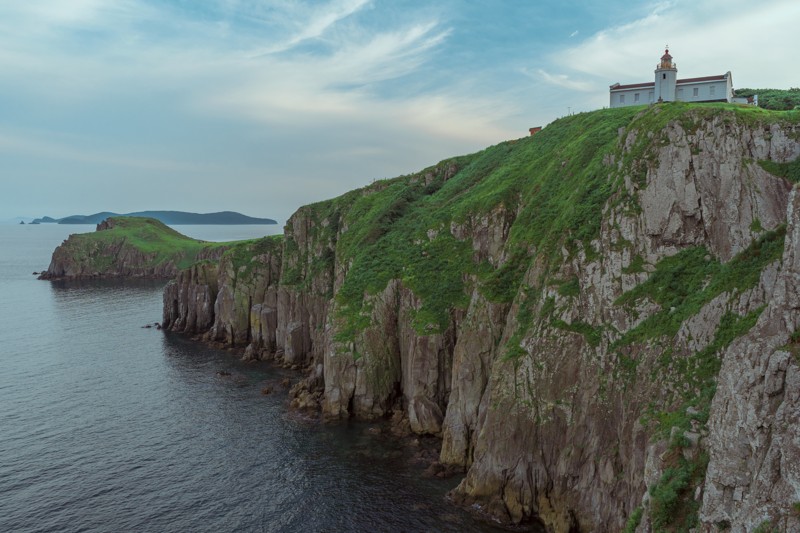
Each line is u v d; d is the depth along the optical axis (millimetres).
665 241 47219
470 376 61188
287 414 77750
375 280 83250
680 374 38625
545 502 48031
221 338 128250
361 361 76250
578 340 48844
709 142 46906
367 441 67500
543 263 56875
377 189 125562
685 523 30156
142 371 102062
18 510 53094
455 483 55938
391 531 48062
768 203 42312
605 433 44250
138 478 59344
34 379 96125
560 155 74375
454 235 82250
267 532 48844
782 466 24469
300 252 124938
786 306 27484
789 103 83625
